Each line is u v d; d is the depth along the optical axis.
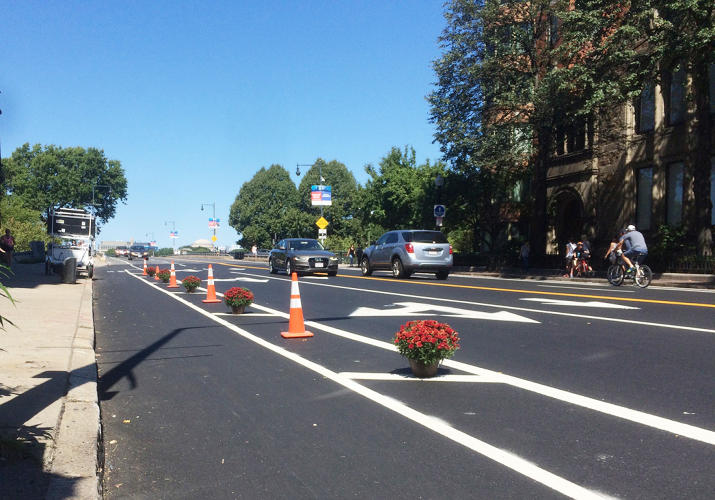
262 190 95.75
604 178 28.16
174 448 3.96
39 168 79.00
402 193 41.91
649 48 21.84
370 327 9.40
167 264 48.22
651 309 11.12
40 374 5.59
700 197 20.69
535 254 29.53
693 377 5.64
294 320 8.56
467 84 28.38
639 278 17.94
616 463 3.54
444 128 29.16
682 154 23.39
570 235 32.25
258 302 13.60
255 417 4.63
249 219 96.19
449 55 28.20
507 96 27.08
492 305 12.13
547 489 3.18
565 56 22.95
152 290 17.84
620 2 21.41
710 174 21.08
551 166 32.59
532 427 4.26
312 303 13.22
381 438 4.08
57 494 2.95
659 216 24.53
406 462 3.62
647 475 3.35
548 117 25.62
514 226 39.19
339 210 87.38
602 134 26.66
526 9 27.41
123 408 4.95
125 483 3.37
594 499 3.05
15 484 3.07
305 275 26.97
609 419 4.41
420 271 22.25
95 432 3.96
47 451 3.55
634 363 6.30
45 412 4.33
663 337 7.87
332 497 3.13
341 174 90.31
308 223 88.06
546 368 6.16
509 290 16.19
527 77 28.05
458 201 33.41
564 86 22.09
